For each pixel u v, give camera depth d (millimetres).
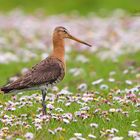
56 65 15297
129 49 27953
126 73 22281
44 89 14992
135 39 30453
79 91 18859
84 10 41594
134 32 32688
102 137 12812
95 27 35156
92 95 16438
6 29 35031
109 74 22188
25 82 14555
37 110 15156
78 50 28188
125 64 24422
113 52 27156
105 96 16984
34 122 13797
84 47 28688
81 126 13664
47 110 15445
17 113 15086
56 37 15891
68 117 14078
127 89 17766
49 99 16094
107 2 42531
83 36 31781
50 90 18703
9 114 14945
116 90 17891
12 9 42562
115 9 41094
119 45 28922
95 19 38250
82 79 21547
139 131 13438
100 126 13797
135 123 14117
